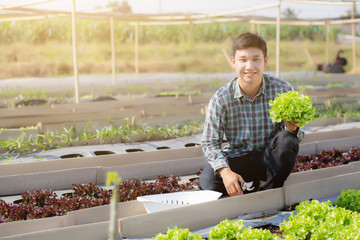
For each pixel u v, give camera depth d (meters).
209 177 4.02
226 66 26.58
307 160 5.57
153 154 5.35
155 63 26.16
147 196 3.75
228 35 28.92
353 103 10.21
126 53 26.50
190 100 10.48
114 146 6.54
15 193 4.42
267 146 3.89
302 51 29.45
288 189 3.80
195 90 13.51
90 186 4.22
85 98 11.47
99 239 3.00
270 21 15.02
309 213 3.02
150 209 3.54
